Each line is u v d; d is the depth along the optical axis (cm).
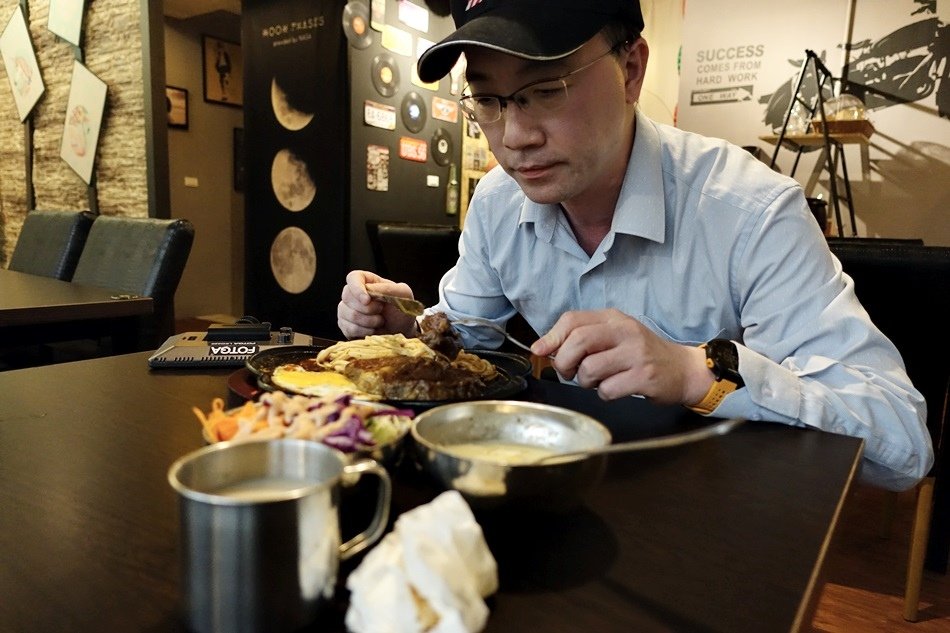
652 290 117
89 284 243
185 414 80
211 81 572
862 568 181
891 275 145
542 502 48
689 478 64
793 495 60
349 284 124
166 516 53
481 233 139
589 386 80
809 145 379
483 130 103
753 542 51
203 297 592
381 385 85
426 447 51
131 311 172
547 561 47
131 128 357
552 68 88
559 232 123
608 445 51
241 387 87
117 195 373
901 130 372
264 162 355
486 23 87
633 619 40
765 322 102
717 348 83
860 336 91
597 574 45
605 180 111
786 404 79
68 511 53
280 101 342
